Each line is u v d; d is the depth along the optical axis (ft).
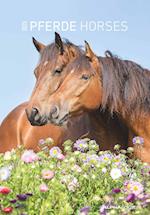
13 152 30.53
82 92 33.42
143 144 34.78
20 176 25.80
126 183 26.55
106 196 25.08
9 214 22.67
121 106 34.58
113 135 35.96
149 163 34.42
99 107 34.47
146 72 36.04
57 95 32.99
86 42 34.35
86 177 27.37
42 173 25.91
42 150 32.32
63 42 34.65
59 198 25.08
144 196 24.63
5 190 23.20
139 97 34.71
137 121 34.88
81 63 33.68
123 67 34.99
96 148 31.96
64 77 33.50
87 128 36.68
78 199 26.37
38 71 34.22
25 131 43.86
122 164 29.86
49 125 40.37
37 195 24.82
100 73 34.45
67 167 28.02
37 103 32.50
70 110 33.06
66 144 32.09
